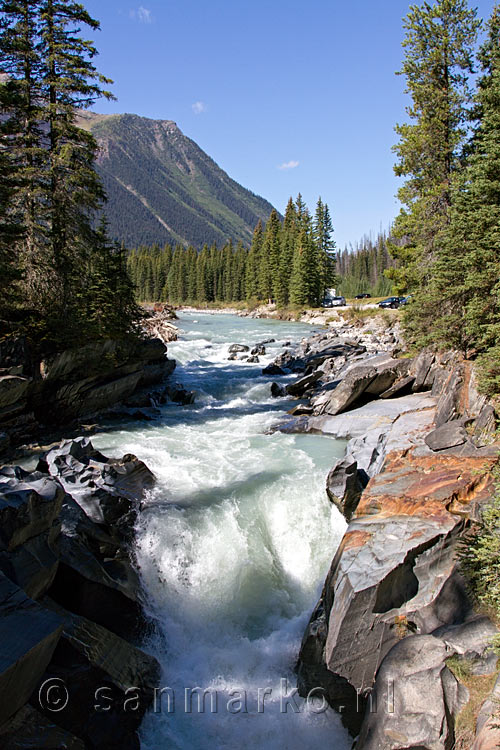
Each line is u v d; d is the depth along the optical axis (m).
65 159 23.48
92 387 22.81
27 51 22.72
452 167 26.52
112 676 8.53
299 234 89.50
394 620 8.72
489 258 13.19
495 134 13.43
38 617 7.25
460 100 25.61
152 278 141.38
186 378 32.31
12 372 18.31
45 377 19.83
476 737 6.10
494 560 8.33
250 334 57.09
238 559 12.62
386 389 22.06
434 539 9.36
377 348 39.91
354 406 21.84
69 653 8.25
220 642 11.05
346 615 8.73
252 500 14.03
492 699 6.33
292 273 90.44
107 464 14.00
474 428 12.83
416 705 6.88
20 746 6.47
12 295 21.00
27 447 18.25
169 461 16.89
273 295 99.75
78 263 24.89
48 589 9.46
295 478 15.09
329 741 8.66
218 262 129.12
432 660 7.38
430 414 16.98
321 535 13.26
